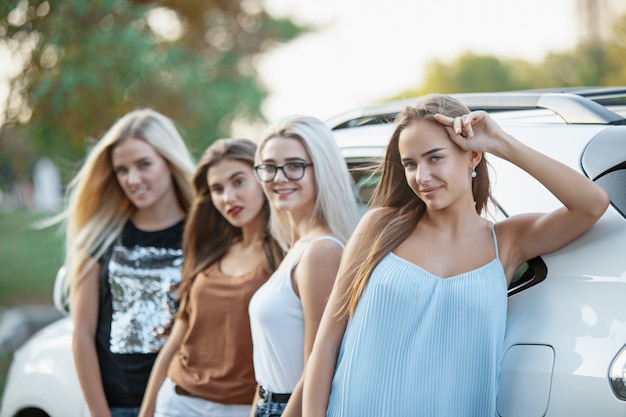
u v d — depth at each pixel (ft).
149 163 13.24
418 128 8.38
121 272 13.25
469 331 8.35
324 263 9.94
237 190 11.52
